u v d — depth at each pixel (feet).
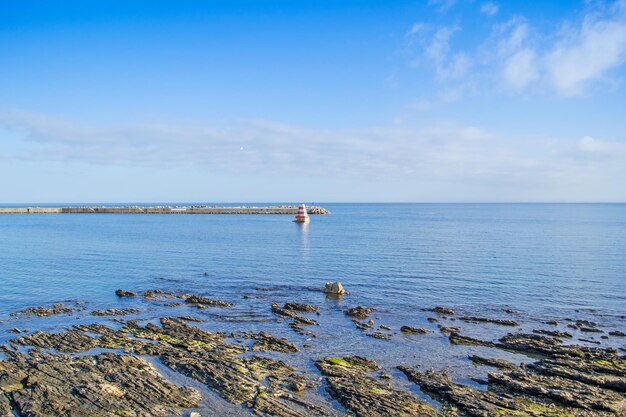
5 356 77.36
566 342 88.28
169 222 483.51
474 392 63.98
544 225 442.50
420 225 443.32
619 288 134.82
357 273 159.43
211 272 163.43
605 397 61.00
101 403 58.54
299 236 305.53
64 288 137.08
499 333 94.32
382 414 57.98
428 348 84.99
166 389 63.72
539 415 57.06
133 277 154.40
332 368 73.31
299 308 113.09
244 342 87.40
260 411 58.85
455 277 151.33
